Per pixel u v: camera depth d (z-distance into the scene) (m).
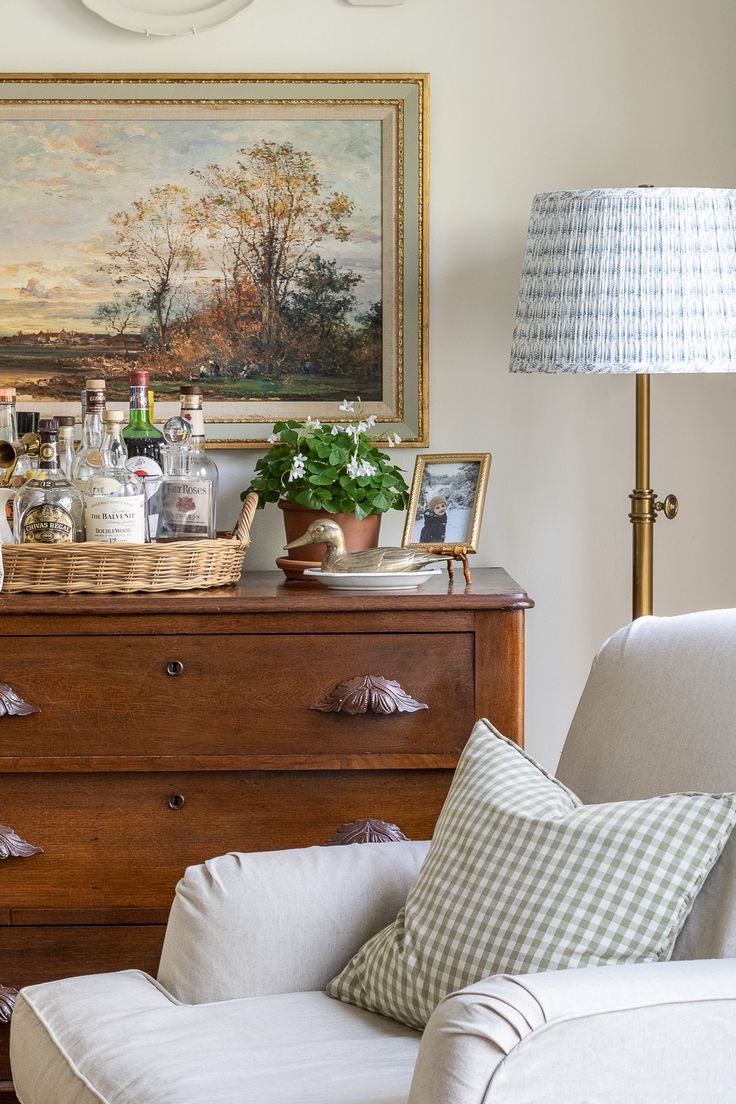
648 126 2.48
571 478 2.53
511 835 1.40
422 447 2.50
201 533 2.19
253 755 2.01
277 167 2.45
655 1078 1.07
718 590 2.55
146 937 2.03
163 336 2.47
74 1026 1.41
